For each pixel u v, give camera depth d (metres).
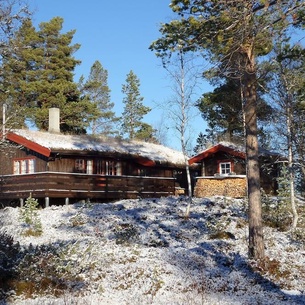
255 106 14.42
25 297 10.89
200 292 11.88
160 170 34.59
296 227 18.88
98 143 31.91
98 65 58.06
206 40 13.22
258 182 14.29
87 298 10.96
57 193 27.31
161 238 18.17
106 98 57.22
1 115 32.84
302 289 12.53
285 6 11.33
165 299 11.18
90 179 28.98
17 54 19.00
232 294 11.93
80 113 45.03
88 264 13.09
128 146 34.12
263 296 11.70
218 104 30.98
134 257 14.45
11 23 16.64
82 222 20.95
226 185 29.59
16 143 29.08
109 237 18.33
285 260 14.40
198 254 15.14
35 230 19.27
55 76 44.56
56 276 12.03
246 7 11.41
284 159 26.78
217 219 20.20
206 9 12.66
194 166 35.66
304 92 18.08
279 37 12.71
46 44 45.19
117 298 11.22
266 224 19.59
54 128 34.03
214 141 40.94
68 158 28.77
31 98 43.09
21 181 28.09
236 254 14.98
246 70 13.88
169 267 13.62
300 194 26.17
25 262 12.09
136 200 26.62
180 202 25.23
